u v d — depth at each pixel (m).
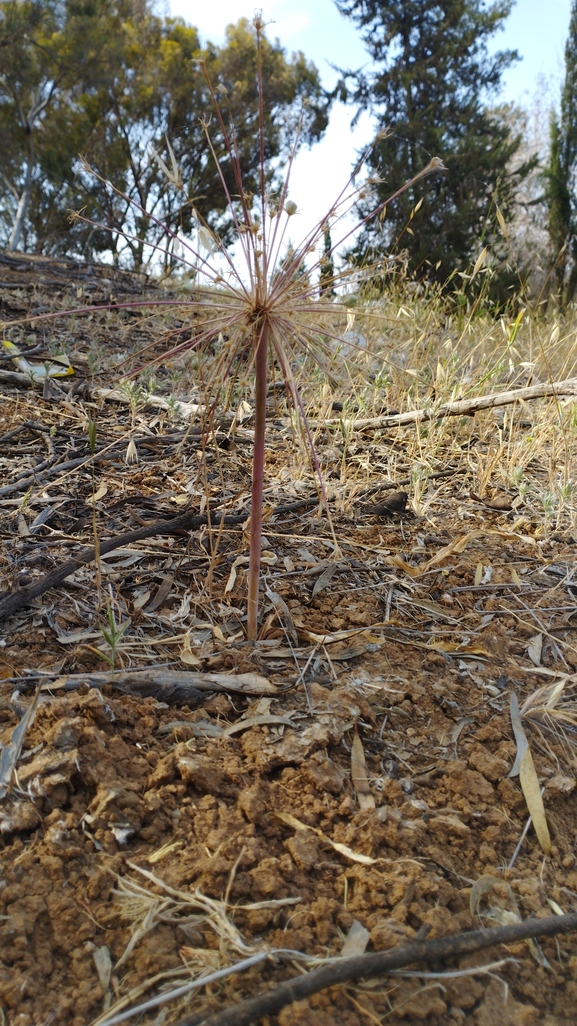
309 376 0.94
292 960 0.31
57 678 0.44
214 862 0.34
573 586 0.62
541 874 0.38
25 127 4.55
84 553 0.55
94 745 0.38
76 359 1.10
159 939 0.31
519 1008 0.31
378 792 0.40
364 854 0.36
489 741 0.45
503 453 0.87
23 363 1.03
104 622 0.51
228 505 0.69
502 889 0.36
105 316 1.35
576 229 3.17
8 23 4.18
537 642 0.55
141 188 4.88
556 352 1.11
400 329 1.14
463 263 3.29
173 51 4.64
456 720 0.46
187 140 4.68
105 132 4.71
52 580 0.52
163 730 0.42
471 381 0.98
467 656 0.52
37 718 0.40
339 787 0.39
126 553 0.60
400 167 3.50
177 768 0.39
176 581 0.57
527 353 1.13
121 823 0.36
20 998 0.29
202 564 0.60
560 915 0.35
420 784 0.42
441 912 0.34
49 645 0.48
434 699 0.47
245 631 0.52
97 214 4.26
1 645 0.47
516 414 0.98
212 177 4.64
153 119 4.71
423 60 4.33
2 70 4.31
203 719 0.43
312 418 0.91
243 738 0.42
